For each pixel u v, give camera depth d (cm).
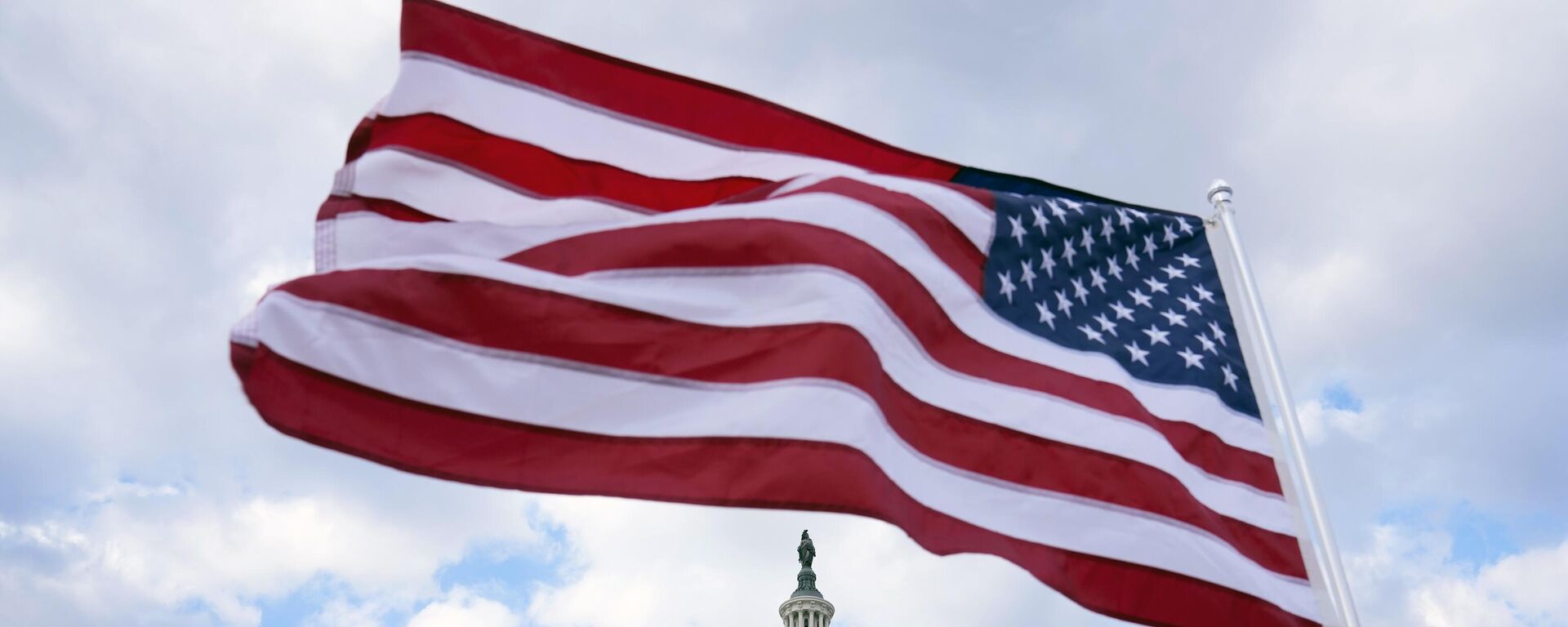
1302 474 1848
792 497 1508
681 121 1931
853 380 1597
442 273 1568
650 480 1509
